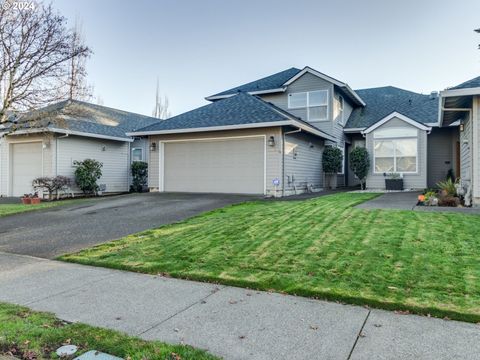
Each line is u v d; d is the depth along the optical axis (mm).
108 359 2838
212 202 11516
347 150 20391
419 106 19281
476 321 3307
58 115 13164
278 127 13141
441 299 3729
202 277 4824
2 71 11297
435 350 2842
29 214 10961
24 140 16844
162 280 4828
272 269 4895
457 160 16922
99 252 6262
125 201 12797
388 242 5578
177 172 15164
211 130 13852
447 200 9289
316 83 17781
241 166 13859
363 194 13039
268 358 2803
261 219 7730
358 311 3629
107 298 4207
